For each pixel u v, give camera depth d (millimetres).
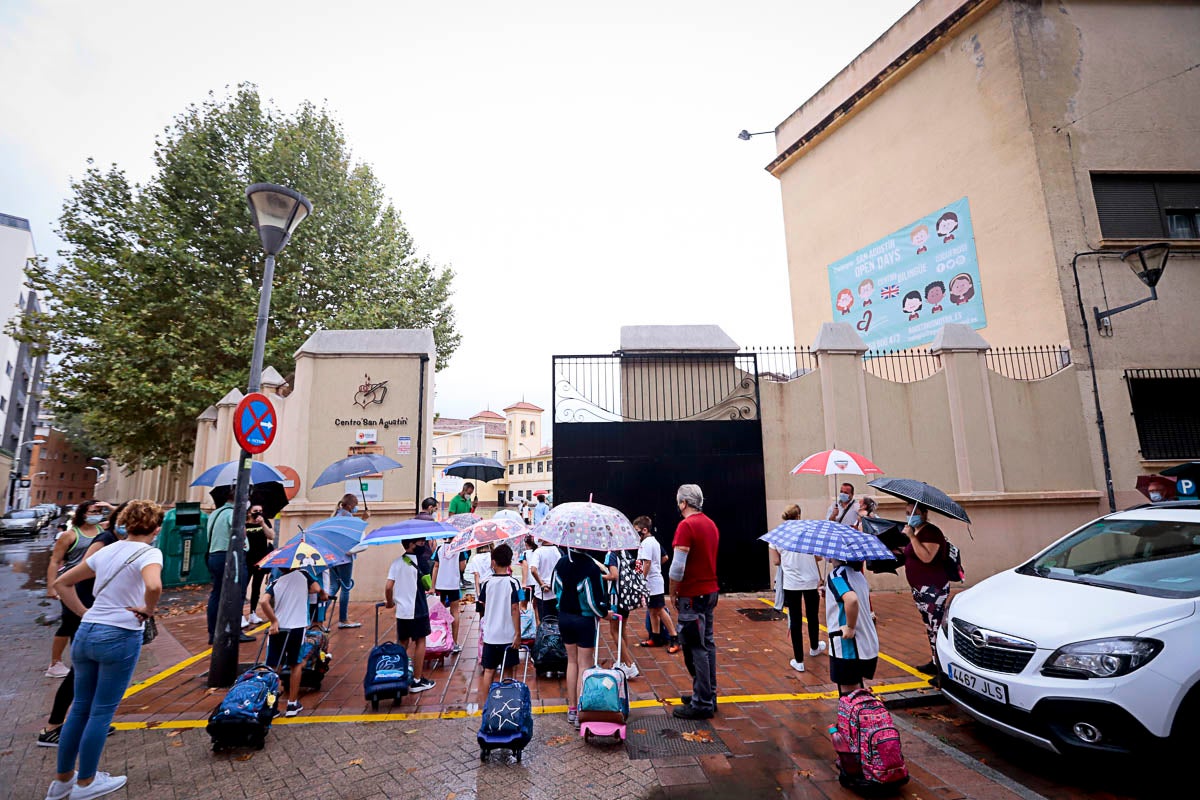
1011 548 9930
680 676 5828
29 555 19844
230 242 15812
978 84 12102
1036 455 10234
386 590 5457
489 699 4109
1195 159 11359
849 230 15117
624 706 4371
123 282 14961
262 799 3557
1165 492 7961
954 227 12461
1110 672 3562
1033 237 10992
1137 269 9492
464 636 7480
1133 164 11195
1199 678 3449
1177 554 4391
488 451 52531
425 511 6922
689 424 10141
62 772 3443
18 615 9172
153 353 14758
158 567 3674
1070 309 10555
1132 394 10500
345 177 18328
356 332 10148
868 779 3539
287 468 9391
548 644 5707
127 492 33000
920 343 13078
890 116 14133
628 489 9914
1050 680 3709
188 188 15773
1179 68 11695
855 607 3916
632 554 7031
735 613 8531
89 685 3543
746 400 10359
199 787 3695
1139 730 3438
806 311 16453
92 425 16312
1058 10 11695
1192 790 3586
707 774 3854
